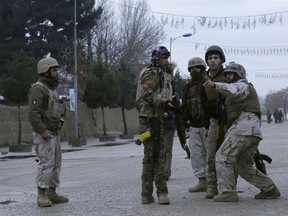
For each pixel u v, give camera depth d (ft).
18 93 87.97
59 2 163.84
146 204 23.31
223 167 22.84
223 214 20.27
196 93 26.66
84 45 192.65
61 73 148.77
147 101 22.75
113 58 204.95
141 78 23.21
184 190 27.61
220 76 24.54
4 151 82.53
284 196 24.07
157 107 22.86
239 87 22.08
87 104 125.59
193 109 26.61
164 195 23.16
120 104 137.90
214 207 21.84
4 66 148.15
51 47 153.89
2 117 99.66
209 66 24.73
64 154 72.54
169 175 32.40
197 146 26.94
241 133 22.44
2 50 151.84
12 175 43.50
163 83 23.27
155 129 22.86
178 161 46.91
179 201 23.90
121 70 146.61
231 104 22.74
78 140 93.91
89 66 146.30
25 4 160.66
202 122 25.75
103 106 125.80
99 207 22.99
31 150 81.87
